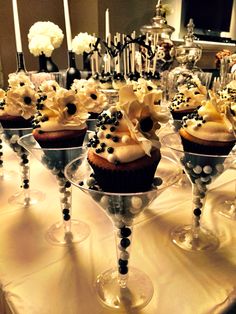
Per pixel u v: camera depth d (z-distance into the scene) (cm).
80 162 31
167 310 25
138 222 38
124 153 25
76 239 34
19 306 25
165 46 92
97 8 125
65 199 35
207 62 155
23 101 42
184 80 79
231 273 29
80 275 29
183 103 51
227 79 82
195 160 33
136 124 25
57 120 34
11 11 121
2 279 28
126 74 69
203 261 31
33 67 133
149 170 26
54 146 34
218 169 33
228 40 166
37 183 48
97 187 27
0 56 122
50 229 36
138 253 32
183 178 48
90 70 97
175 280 28
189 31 97
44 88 39
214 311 25
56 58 141
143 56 75
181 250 32
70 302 26
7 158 59
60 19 136
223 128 34
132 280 28
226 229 37
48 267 30
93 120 46
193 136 34
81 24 136
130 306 25
